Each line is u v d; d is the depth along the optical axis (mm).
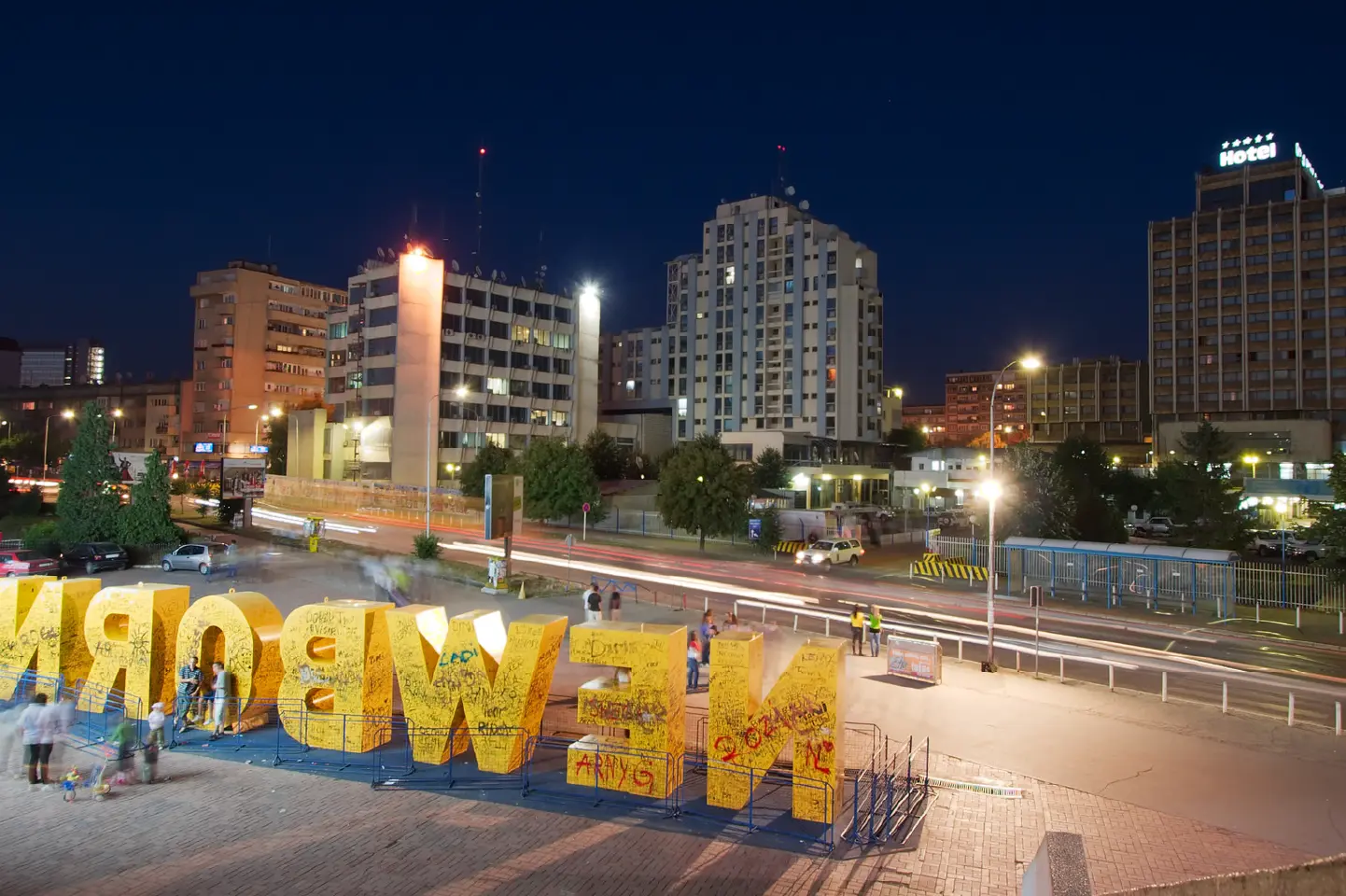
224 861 11125
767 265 115188
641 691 14000
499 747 14586
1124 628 30906
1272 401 102750
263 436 117000
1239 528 50000
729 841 12125
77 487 40781
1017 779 14734
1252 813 13375
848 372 109875
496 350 94812
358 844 11742
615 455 88000
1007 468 46500
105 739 15703
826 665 13016
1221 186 111125
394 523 63500
